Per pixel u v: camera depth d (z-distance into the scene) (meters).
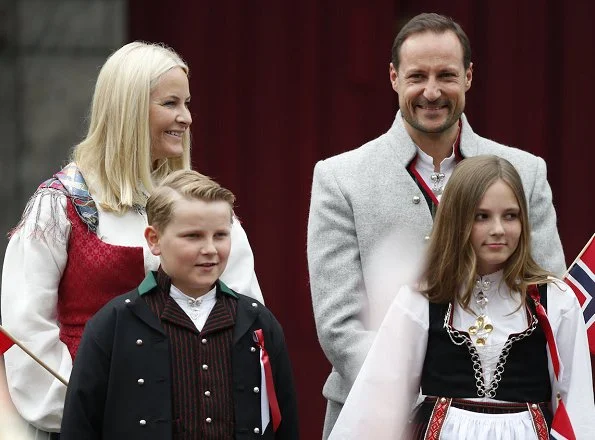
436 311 14.74
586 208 26.14
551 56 26.14
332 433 14.57
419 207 16.67
